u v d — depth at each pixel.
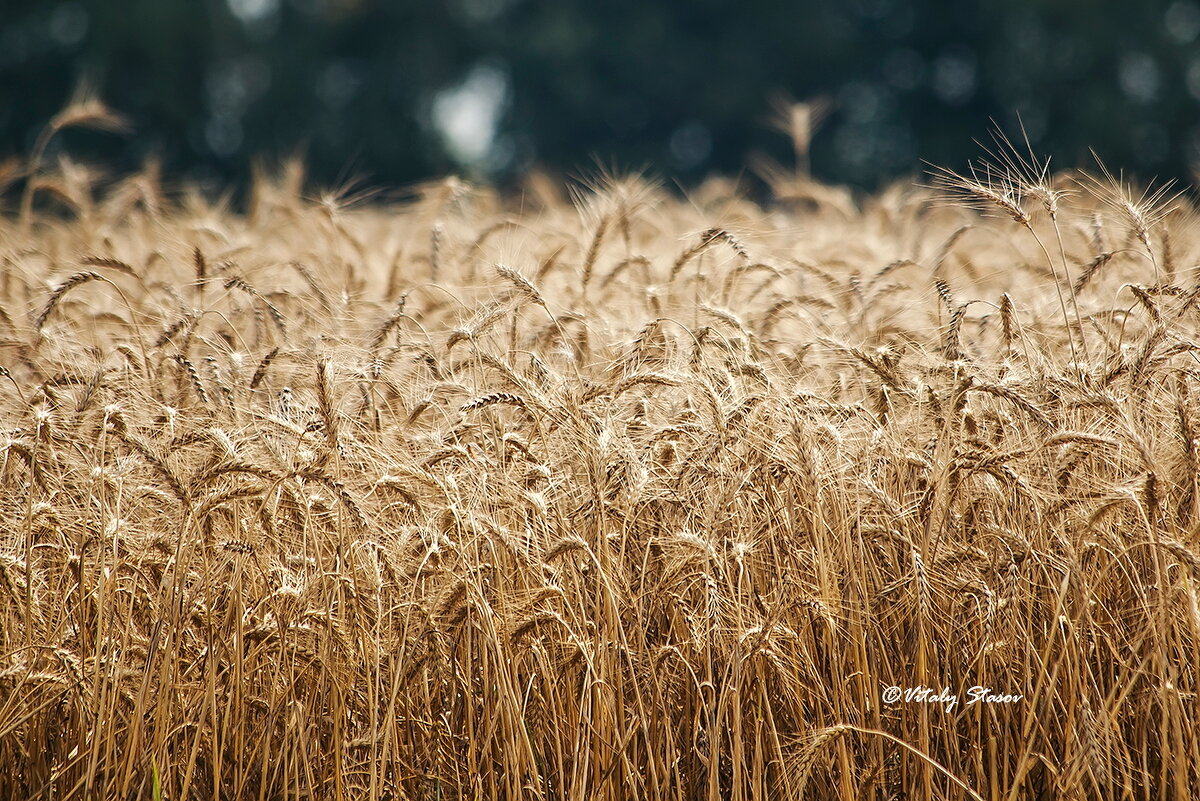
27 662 14.59
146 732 14.51
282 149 141.75
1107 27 134.88
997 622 15.11
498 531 14.80
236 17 145.25
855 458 15.98
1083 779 14.73
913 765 15.04
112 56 137.12
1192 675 14.73
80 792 14.73
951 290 20.28
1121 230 22.53
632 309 22.48
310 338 19.97
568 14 163.12
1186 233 22.61
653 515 16.34
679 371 16.66
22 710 14.71
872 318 22.41
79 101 31.00
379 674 14.51
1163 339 15.86
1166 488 13.82
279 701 14.89
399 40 159.25
